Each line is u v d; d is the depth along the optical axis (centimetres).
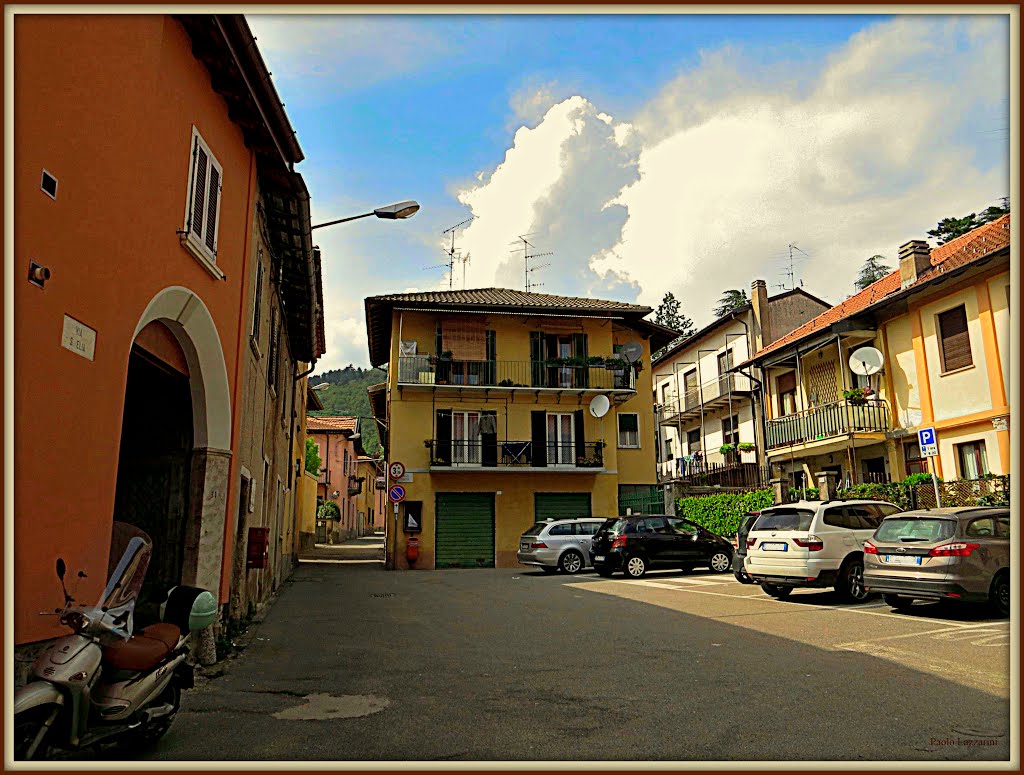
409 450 2734
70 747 402
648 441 3056
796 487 2644
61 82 494
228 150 877
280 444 1716
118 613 450
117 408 578
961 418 1892
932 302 2017
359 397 12188
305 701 627
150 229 646
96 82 541
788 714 561
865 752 470
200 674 740
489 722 554
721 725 536
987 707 574
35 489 460
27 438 452
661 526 1980
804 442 2447
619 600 1366
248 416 1045
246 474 1029
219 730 538
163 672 478
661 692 640
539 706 600
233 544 937
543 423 2861
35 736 376
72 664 396
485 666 771
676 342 3991
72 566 503
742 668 732
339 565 2756
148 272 644
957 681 659
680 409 3753
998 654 778
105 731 427
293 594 1603
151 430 862
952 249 2267
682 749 482
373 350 3306
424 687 677
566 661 790
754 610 1177
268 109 891
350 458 5781
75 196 512
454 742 505
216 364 839
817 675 692
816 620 1051
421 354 2798
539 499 2800
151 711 474
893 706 578
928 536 1047
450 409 2798
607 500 2858
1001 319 1795
